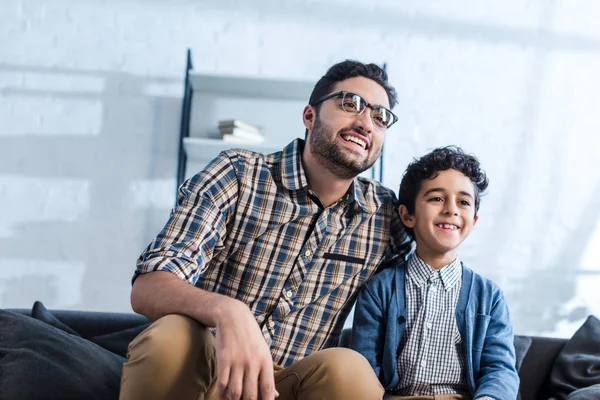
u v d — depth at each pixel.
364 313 1.64
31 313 1.99
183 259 1.30
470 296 1.65
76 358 1.65
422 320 1.62
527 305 3.24
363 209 1.59
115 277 3.13
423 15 3.40
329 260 1.55
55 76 3.23
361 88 1.57
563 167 3.34
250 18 3.35
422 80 3.36
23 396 1.50
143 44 3.29
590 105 3.38
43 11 3.26
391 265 1.71
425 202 1.69
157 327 1.07
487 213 3.29
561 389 1.93
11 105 3.19
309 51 3.34
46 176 3.16
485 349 1.60
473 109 3.35
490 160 3.32
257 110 3.26
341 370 1.12
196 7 3.34
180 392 1.04
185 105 3.16
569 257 3.28
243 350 1.04
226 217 1.50
